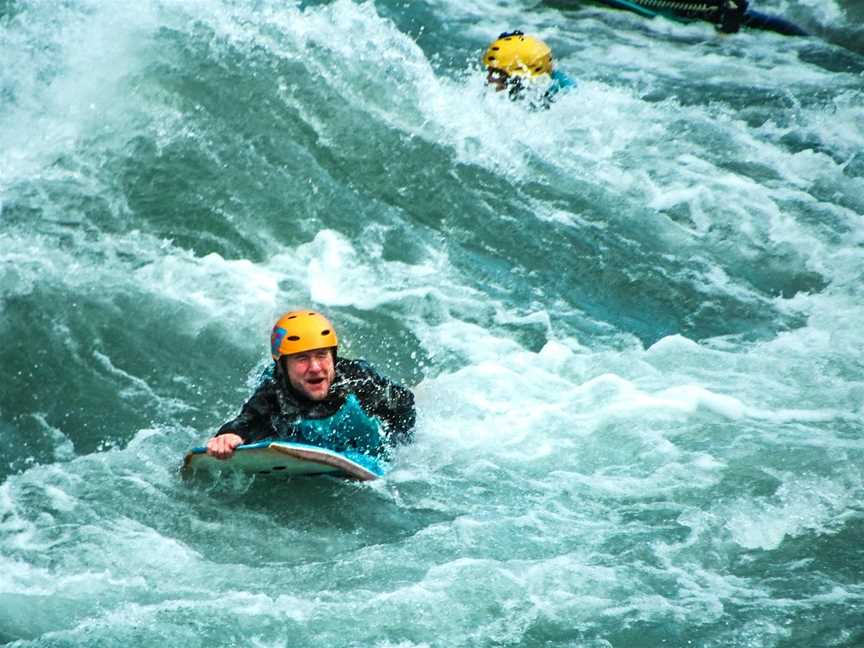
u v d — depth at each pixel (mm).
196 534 22844
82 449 25844
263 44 38594
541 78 41438
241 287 30922
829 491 23484
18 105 34719
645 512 23125
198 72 36688
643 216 36188
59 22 37062
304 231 33312
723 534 22391
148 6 38594
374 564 21797
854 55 51844
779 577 21172
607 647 19500
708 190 37656
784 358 29188
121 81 35688
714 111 44344
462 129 38500
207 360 28641
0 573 21375
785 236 35656
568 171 37969
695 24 54406
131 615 20359
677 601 20547
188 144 34625
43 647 19469
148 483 24375
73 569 21609
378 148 36500
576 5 55969
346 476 24234
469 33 51594
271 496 23984
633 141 40844
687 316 31844
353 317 30406
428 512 23406
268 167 34750
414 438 25734
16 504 23531
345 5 41562
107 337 28781
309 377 24344
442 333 30172
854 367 28516
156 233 32156
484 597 20750
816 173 39688
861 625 19828
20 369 27609
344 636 19859
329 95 37688
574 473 24547
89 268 30609
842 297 32531
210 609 20531
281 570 21750
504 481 24297
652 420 26141
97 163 33531
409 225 34375
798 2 55938
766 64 50188
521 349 29672
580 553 21938
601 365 28672
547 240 34500
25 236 31062
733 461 24562
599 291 32781
